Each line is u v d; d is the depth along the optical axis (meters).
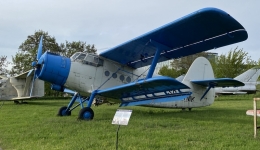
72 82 8.54
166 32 7.52
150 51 8.91
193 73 11.14
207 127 6.15
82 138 4.72
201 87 11.31
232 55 32.47
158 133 5.21
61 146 4.12
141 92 8.13
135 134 5.12
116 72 9.54
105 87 9.16
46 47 36.50
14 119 8.03
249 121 7.38
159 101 8.22
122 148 3.93
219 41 7.83
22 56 32.81
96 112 10.27
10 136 5.11
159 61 10.02
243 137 4.82
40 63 8.51
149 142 4.32
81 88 8.73
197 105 11.34
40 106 15.03
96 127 6.00
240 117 8.44
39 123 6.81
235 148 3.95
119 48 8.56
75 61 8.68
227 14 6.20
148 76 8.20
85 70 8.76
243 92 21.92
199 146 4.06
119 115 4.07
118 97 8.83
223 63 32.88
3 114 9.73
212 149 3.86
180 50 8.84
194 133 5.23
